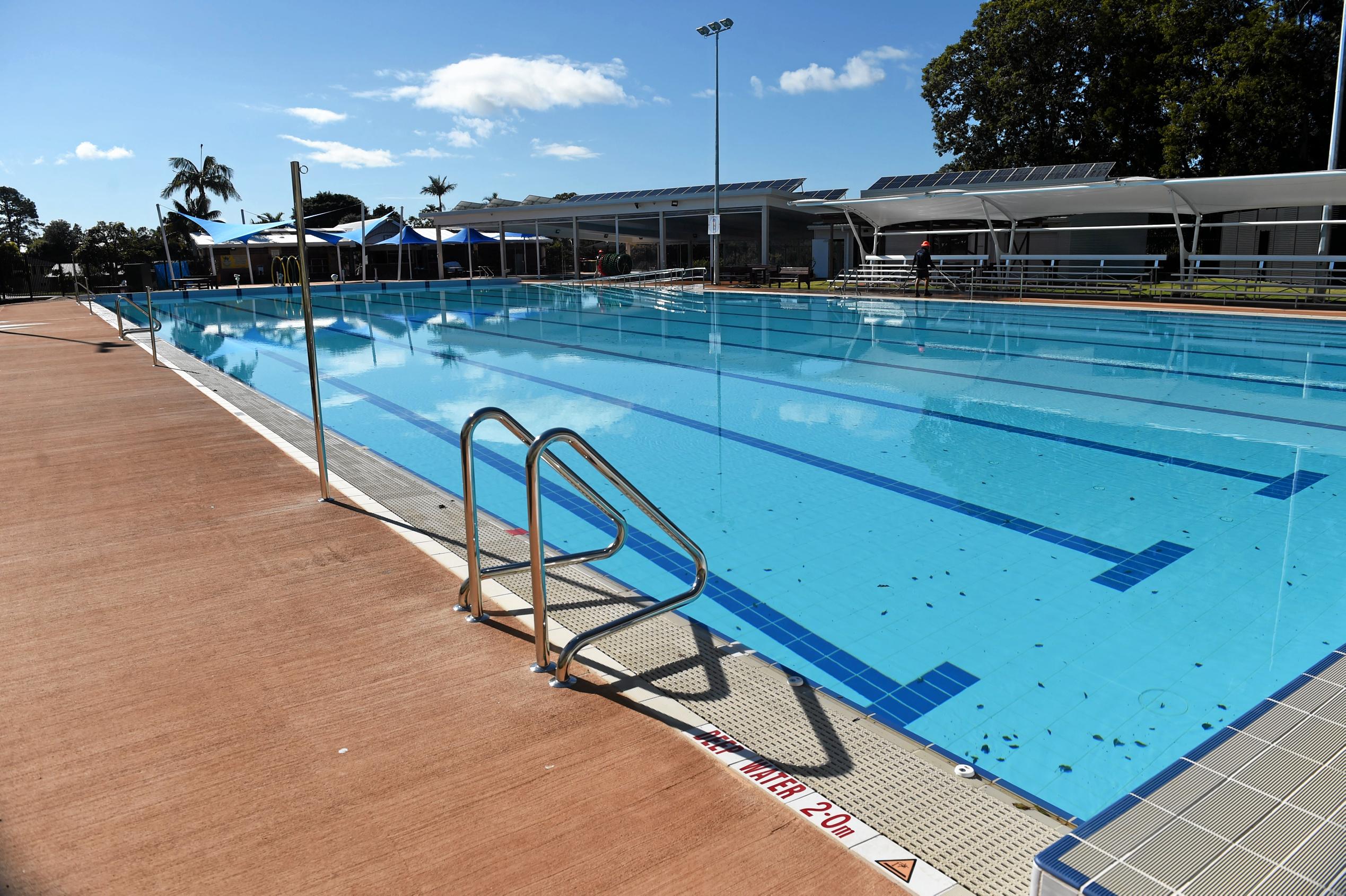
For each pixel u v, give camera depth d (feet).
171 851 6.15
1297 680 7.36
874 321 53.47
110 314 67.82
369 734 7.75
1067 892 4.87
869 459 21.21
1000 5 91.15
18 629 9.97
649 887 5.75
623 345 44.50
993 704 10.12
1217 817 5.43
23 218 322.75
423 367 37.96
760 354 40.11
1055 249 74.02
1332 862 5.01
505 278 111.14
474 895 5.68
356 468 17.97
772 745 7.66
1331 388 29.32
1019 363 36.04
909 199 61.41
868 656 11.37
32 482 16.52
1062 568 14.16
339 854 6.11
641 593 11.80
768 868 5.95
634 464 21.02
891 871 5.95
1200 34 79.66
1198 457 20.74
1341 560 14.17
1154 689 10.37
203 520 14.23
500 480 20.10
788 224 108.88
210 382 29.66
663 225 93.66
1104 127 86.48
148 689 8.57
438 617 10.42
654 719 8.07
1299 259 51.47
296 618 10.34
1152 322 49.26
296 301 83.82
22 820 6.50
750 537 15.94
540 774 7.13
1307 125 76.33
